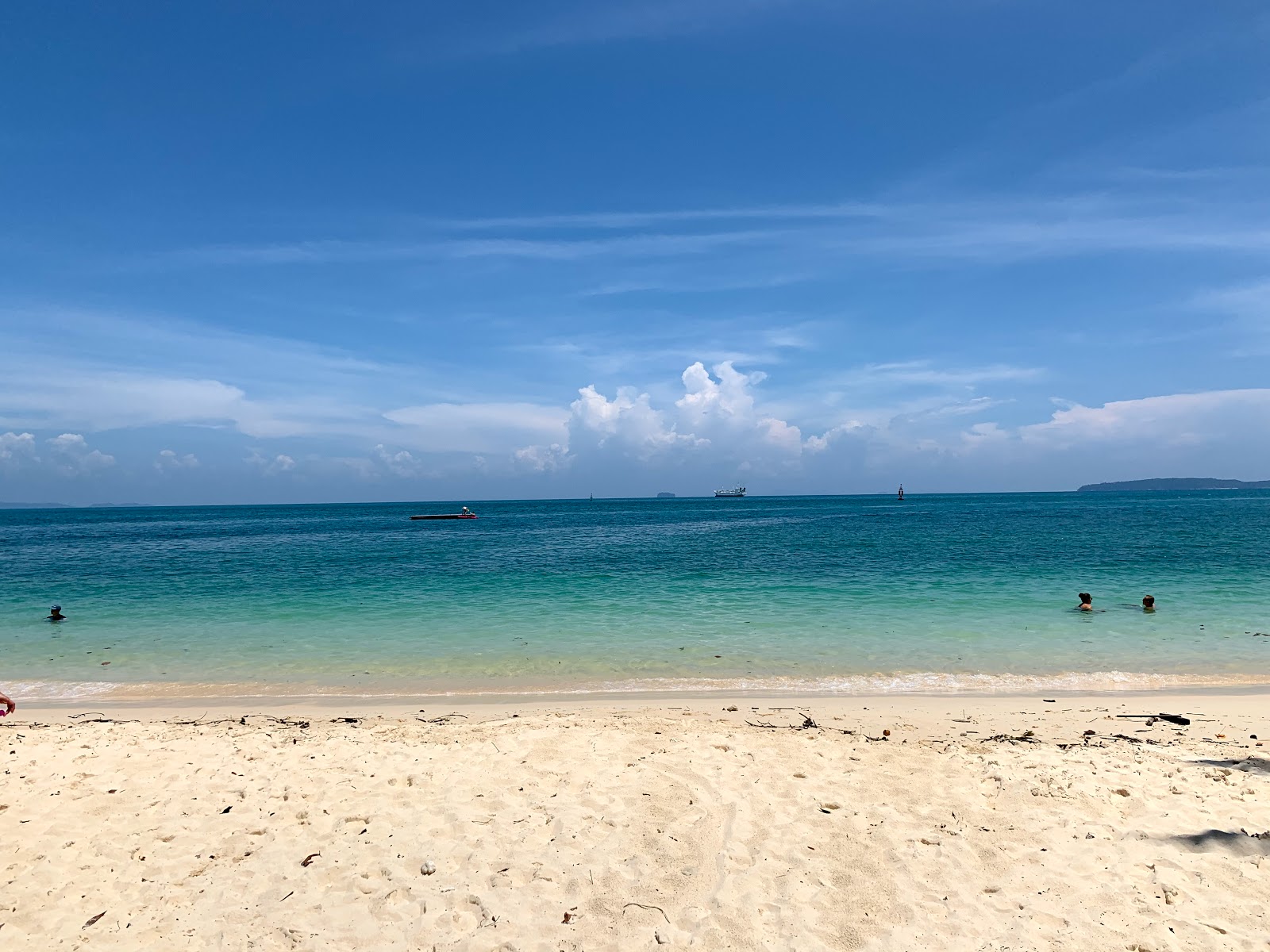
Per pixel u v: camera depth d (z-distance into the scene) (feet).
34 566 111.55
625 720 34.37
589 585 83.05
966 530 182.70
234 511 611.06
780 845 21.22
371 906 18.43
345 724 34.63
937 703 38.19
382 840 21.77
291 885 19.40
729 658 48.70
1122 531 167.22
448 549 140.97
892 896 18.58
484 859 20.54
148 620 63.46
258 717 36.37
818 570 95.55
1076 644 51.29
